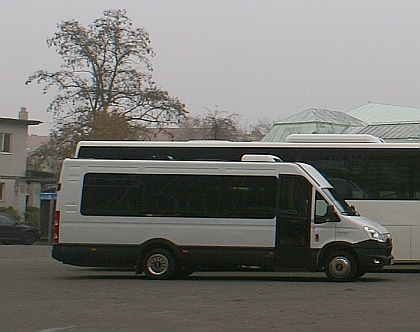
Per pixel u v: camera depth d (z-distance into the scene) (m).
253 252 18.89
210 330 10.82
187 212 19.19
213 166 19.27
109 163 19.53
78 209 19.44
